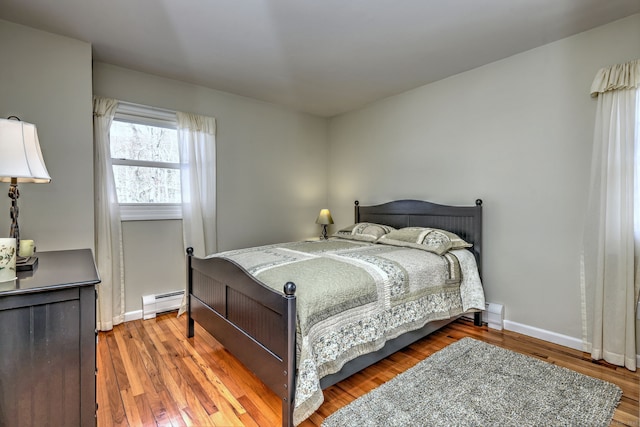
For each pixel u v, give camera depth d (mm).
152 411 1722
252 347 1804
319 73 3096
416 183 3537
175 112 3225
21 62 2229
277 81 3293
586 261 2346
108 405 1767
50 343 1135
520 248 2744
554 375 2041
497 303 2898
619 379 2000
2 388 1065
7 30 2178
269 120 4023
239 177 3764
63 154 2381
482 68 2953
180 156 3238
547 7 2055
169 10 2062
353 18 2168
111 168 2850
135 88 3012
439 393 1855
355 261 2270
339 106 4137
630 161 2109
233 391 1908
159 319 3064
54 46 2344
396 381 1988
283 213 4203
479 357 2289
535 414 1663
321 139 4625
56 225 2359
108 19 2160
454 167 3186
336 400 1824
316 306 1666
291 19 2174
